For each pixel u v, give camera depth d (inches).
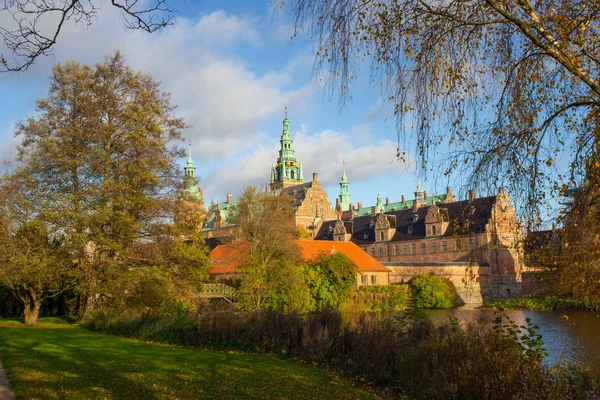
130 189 1284.4
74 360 635.5
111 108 1343.5
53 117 1312.7
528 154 384.2
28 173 1280.8
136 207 1317.7
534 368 488.4
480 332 590.6
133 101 1374.3
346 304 2220.7
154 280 1298.0
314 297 2123.5
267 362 692.7
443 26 380.2
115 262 1293.1
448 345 552.1
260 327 840.9
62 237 1298.0
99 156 1305.4
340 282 2187.5
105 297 1338.6
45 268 1237.1
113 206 1296.8
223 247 2452.0
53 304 1760.6
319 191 4933.6
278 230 1961.1
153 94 1409.9
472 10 388.8
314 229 4628.4
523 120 386.3
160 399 451.8
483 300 3011.8
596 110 370.0
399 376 590.9
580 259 407.5
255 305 1766.7
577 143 394.0
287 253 1956.2
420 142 380.2
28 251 1261.1
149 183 1346.0
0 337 876.0
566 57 358.3
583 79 355.3
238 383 537.0
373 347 646.5
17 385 478.9
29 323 1338.6
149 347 805.9
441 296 2662.4
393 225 3946.9
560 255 411.5
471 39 396.2
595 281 412.8
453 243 3378.4
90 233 1290.6
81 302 1459.2
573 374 490.6
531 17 351.9
